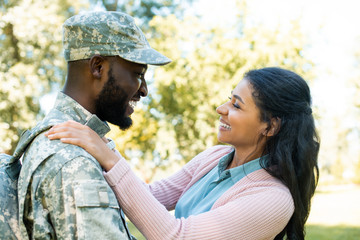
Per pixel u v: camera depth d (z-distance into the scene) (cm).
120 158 158
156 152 1138
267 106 176
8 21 1045
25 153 147
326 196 1548
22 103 1090
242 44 1025
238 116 178
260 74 182
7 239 140
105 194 137
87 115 156
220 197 176
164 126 1064
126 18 160
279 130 180
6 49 1127
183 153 1123
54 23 1067
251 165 183
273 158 180
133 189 157
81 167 137
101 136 159
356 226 784
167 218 159
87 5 1172
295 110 178
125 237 138
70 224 133
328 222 845
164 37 1112
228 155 197
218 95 995
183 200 200
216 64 1023
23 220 138
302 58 1020
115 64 155
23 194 138
